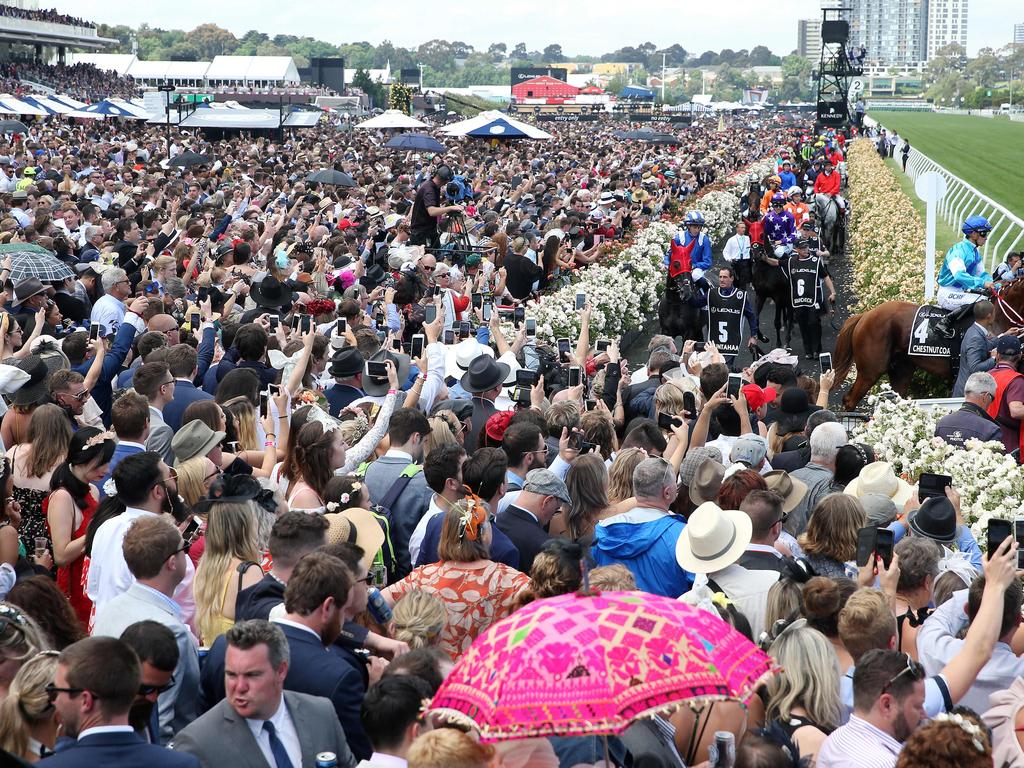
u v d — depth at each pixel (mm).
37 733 4074
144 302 10156
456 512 5531
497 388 8688
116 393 8930
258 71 107062
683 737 4543
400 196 26156
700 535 5633
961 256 13977
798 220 25016
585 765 3977
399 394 8883
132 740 3832
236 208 22156
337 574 4621
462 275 16172
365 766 3900
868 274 22609
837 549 6094
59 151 34312
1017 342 10609
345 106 99875
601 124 105062
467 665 3541
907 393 14492
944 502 6293
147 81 108562
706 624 3609
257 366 9086
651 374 10508
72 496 6379
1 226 15680
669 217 29141
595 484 6652
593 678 3355
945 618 5383
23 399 7902
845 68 69250
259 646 4098
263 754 4141
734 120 130125
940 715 3797
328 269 15172
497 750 3867
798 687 4508
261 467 7453
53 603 4949
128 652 3873
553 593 4926
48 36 99500
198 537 5957
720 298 17234
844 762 4156
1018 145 72125
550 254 18422
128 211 18891
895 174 49094
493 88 181500
